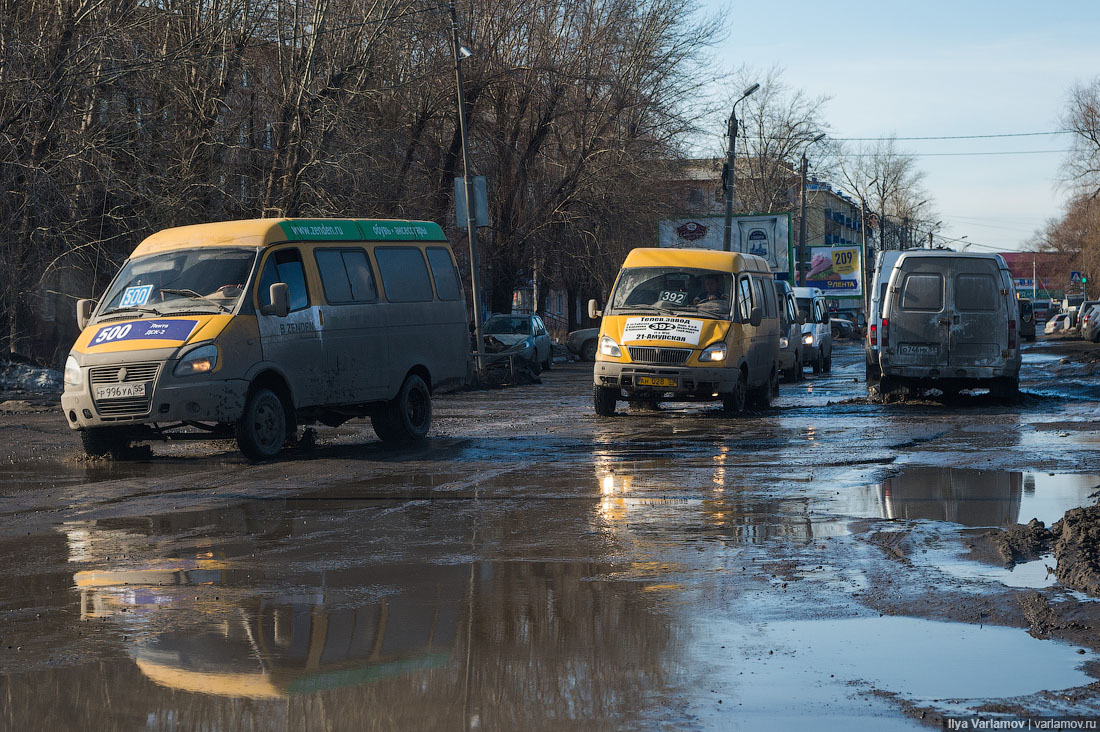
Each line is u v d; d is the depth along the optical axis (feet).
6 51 99.71
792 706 16.97
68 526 34.22
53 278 109.19
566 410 80.53
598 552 29.25
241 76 124.06
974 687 17.92
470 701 17.24
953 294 80.33
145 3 114.32
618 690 17.75
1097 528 28.58
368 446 57.72
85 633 21.53
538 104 172.45
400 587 25.36
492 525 33.53
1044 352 190.29
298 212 118.73
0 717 16.62
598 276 179.22
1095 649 20.03
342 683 18.22
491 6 167.53
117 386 49.67
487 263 171.53
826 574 26.25
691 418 71.87
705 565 27.45
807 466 46.47
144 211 108.99
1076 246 426.51
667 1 180.24
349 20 127.95
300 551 29.86
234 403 50.01
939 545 29.58
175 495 40.52
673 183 189.78
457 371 64.54
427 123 160.76
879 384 85.81
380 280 59.41
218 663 19.42
